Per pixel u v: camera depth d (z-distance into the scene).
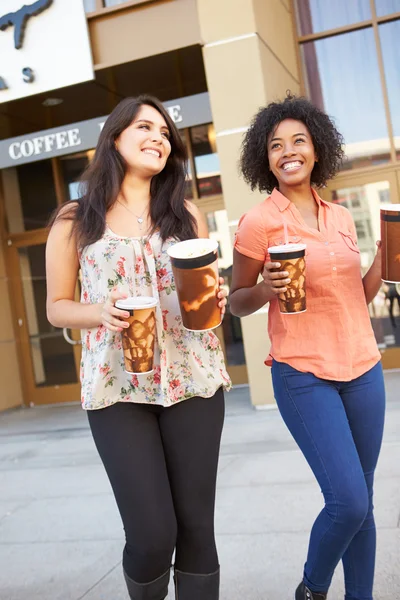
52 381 10.12
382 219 2.12
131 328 1.91
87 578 3.21
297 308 2.11
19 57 7.63
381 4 8.81
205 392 2.18
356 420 2.27
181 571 2.13
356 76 8.93
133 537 2.02
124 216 2.29
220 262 9.18
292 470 4.61
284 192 2.46
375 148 8.88
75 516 4.23
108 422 2.12
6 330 10.10
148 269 2.18
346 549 2.30
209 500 2.16
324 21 8.99
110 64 7.51
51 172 9.95
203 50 7.19
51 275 2.27
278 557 3.15
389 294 8.67
